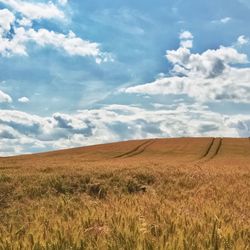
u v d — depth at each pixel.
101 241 5.67
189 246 5.40
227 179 20.45
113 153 87.69
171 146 100.31
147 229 6.14
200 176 21.70
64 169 24.80
